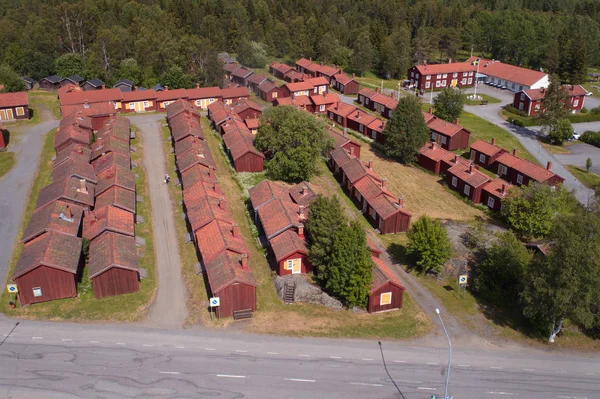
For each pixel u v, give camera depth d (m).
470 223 70.69
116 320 47.78
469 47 186.62
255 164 79.19
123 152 78.38
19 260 50.66
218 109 99.88
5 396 38.44
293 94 125.12
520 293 48.25
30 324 46.72
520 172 81.50
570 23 190.50
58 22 147.00
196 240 58.34
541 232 65.94
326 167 86.38
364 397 39.91
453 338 48.09
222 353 44.03
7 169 76.38
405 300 53.44
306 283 53.22
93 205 62.91
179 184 74.00
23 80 121.88
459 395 40.72
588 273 44.62
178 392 39.47
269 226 58.59
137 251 57.62
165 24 155.88
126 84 120.50
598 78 164.75
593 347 48.62
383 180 71.56
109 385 39.88
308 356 44.16
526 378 43.38
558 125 102.44
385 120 110.56
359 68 156.50
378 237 65.81
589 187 84.19
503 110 125.31
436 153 88.00
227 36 169.62
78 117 89.12
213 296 48.38
